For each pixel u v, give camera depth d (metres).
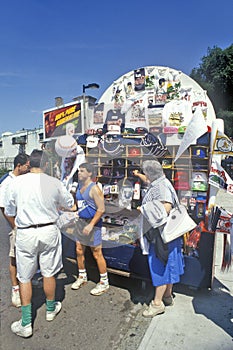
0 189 2.62
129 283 3.25
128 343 2.25
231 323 2.47
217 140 2.86
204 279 2.82
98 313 2.67
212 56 20.45
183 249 2.97
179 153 2.76
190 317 2.55
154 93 3.38
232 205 7.34
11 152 26.56
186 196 3.12
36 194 2.23
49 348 2.20
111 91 3.70
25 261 2.28
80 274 3.17
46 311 2.61
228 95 19.64
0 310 2.74
